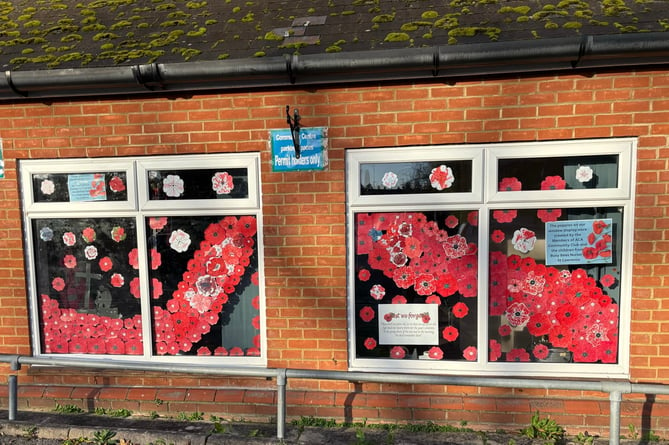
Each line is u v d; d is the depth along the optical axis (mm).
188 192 3941
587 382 2986
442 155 3629
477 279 3730
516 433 3580
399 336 3846
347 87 3623
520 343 3750
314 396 3811
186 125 3807
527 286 3705
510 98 3488
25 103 3914
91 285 4160
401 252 3785
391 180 3725
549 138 3482
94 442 3600
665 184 3422
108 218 4078
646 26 3326
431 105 3564
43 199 4086
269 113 3721
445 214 3723
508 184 3627
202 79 3514
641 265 3490
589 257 3629
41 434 3674
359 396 3781
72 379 4145
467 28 3543
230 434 3588
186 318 4090
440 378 3139
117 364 3482
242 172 3881
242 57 3627
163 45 3941
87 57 3867
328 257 3779
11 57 4012
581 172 3555
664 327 3502
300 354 3879
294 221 3785
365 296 3848
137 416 3938
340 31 3807
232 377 3990
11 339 4188
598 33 3318
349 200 3750
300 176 3744
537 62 3256
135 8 4727
